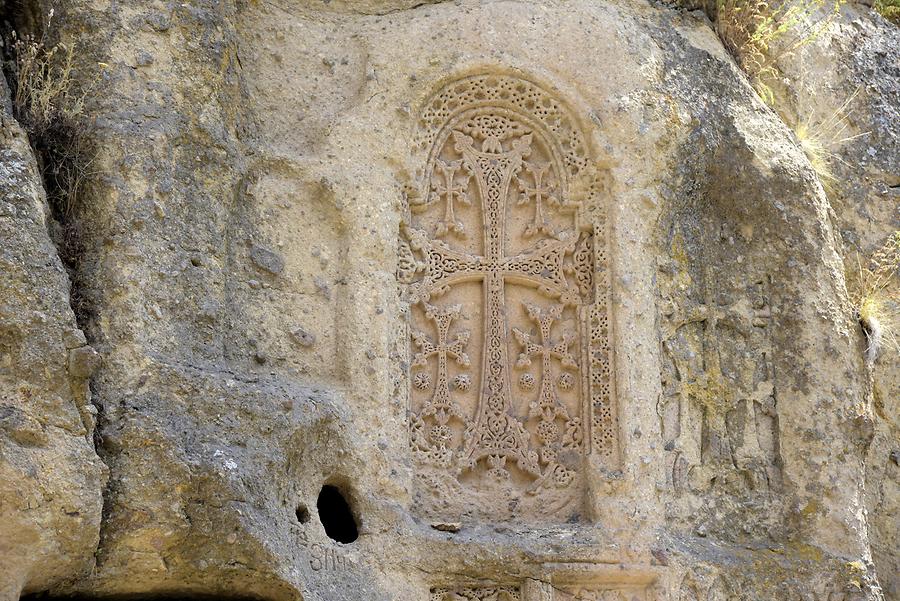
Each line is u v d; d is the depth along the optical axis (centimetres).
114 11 600
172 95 597
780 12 779
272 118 658
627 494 623
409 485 609
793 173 687
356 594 571
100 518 510
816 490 642
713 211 680
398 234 648
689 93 689
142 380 541
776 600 620
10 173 531
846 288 688
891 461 708
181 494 527
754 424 656
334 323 625
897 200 749
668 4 731
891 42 805
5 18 602
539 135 676
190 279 579
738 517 640
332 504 609
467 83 673
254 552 537
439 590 598
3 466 492
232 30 635
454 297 659
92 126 578
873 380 709
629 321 645
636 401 636
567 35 684
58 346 516
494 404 645
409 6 697
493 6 689
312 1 688
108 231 562
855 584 628
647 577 611
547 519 632
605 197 666
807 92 761
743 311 668
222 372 573
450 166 668
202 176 598
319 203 638
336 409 596
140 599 548
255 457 550
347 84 673
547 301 664
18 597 493
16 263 518
